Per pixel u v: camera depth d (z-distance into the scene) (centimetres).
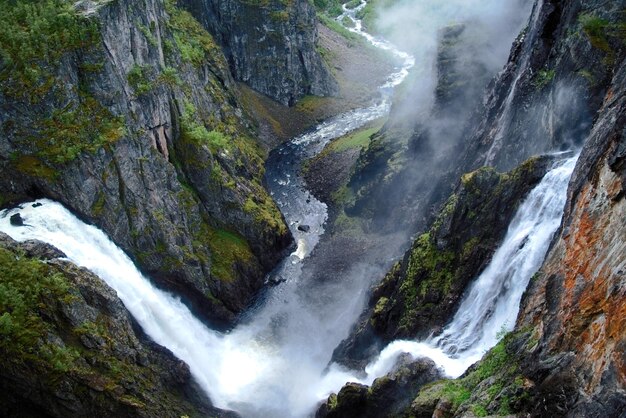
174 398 4975
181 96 7144
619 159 2703
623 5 4172
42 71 5450
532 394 2655
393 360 4412
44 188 5328
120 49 6081
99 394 4341
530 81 4931
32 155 5341
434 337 4378
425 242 4997
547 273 3312
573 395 2386
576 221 3011
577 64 4225
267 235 7356
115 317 4875
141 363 4878
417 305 4703
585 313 2558
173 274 6162
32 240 4838
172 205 6425
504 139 5131
